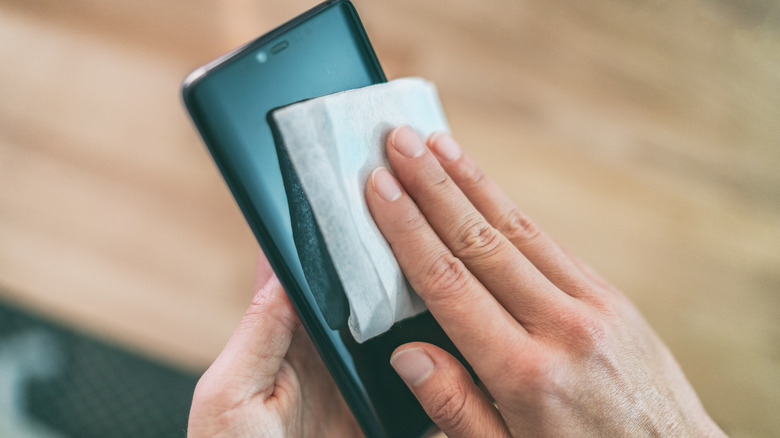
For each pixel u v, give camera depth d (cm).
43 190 52
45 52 52
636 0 59
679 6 59
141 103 52
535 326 33
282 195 32
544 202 57
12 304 52
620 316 35
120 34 52
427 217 34
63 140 52
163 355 52
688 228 59
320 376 38
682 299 59
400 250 33
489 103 56
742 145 60
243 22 52
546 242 36
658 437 34
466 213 34
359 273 32
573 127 57
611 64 58
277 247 32
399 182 34
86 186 52
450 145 36
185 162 52
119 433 52
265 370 35
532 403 32
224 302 52
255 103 32
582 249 58
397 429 35
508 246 33
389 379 35
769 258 60
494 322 32
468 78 56
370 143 33
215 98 31
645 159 59
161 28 52
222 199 52
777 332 60
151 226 52
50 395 52
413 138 33
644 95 59
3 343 52
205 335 52
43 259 52
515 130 56
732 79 60
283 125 31
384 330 34
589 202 57
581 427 32
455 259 33
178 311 52
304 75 33
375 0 54
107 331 52
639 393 34
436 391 33
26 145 52
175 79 52
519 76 57
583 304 34
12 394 52
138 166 52
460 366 33
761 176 60
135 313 52
